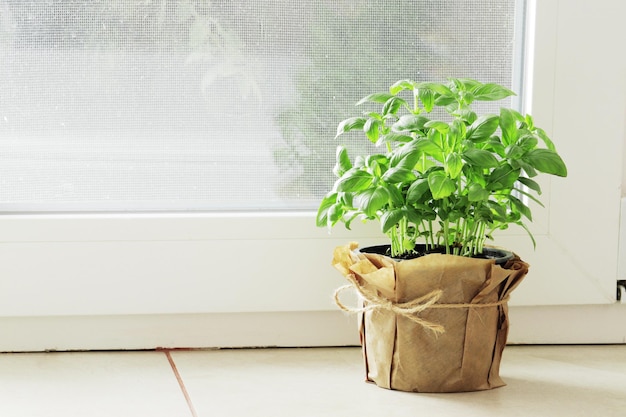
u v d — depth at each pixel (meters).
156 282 1.24
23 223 1.21
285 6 1.26
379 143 1.07
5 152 1.23
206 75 1.25
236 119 1.26
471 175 1.03
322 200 1.22
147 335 1.27
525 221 1.28
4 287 1.22
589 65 1.26
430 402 1.04
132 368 1.18
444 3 1.28
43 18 1.22
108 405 1.02
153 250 1.24
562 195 1.27
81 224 1.22
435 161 1.19
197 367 1.19
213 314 1.27
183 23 1.24
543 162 1.01
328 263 1.26
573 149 1.27
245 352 1.27
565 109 1.27
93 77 1.24
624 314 1.32
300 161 1.28
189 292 1.25
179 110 1.25
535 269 1.28
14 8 1.21
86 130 1.24
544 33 1.25
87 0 1.22
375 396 1.07
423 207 1.04
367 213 1.00
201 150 1.26
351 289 1.23
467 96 1.06
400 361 1.07
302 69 1.27
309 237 1.26
